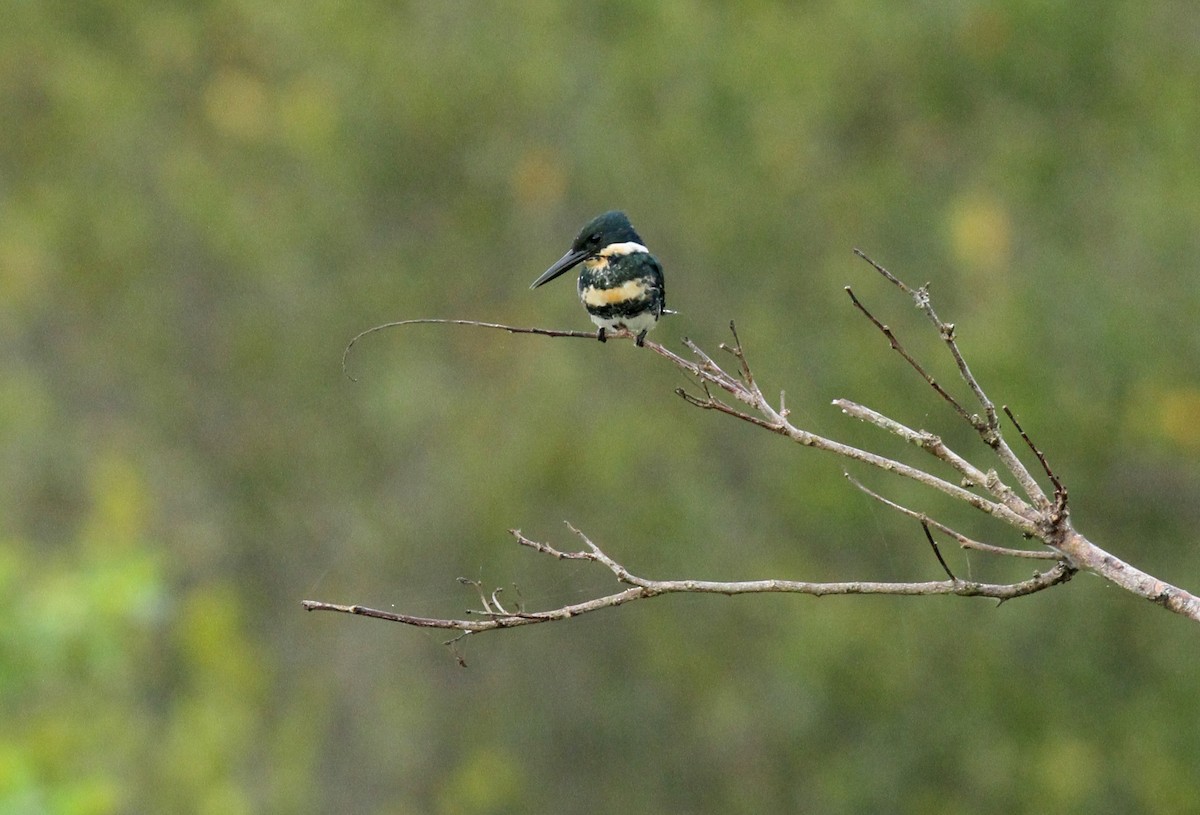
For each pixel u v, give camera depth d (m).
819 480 15.23
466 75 16.80
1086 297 14.96
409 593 17.45
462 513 16.91
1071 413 14.74
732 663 16.61
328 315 17.72
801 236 16.03
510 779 17.17
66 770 12.63
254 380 18.00
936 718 15.46
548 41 16.73
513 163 16.94
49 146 17.80
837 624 15.47
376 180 17.27
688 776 17.02
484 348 17.48
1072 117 15.72
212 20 17.84
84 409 18.25
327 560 18.00
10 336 18.02
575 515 16.62
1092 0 15.34
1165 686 15.30
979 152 15.92
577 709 17.28
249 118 17.70
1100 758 15.17
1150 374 14.84
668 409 16.56
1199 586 15.16
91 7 18.09
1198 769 15.04
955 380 14.70
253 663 16.98
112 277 17.88
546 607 16.62
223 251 17.41
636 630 16.94
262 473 17.89
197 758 14.78
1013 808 15.25
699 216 16.03
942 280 15.67
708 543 16.23
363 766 17.70
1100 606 15.29
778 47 15.82
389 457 17.80
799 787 16.34
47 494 17.88
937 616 15.30
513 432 16.84
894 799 15.55
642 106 16.12
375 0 17.55
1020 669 15.45
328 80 17.31
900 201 15.77
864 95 16.06
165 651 16.56
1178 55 15.78
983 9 15.44
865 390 15.03
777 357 15.69
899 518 14.87
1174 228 14.91
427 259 17.61
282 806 16.69
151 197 17.81
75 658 9.96
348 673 17.81
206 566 17.95
